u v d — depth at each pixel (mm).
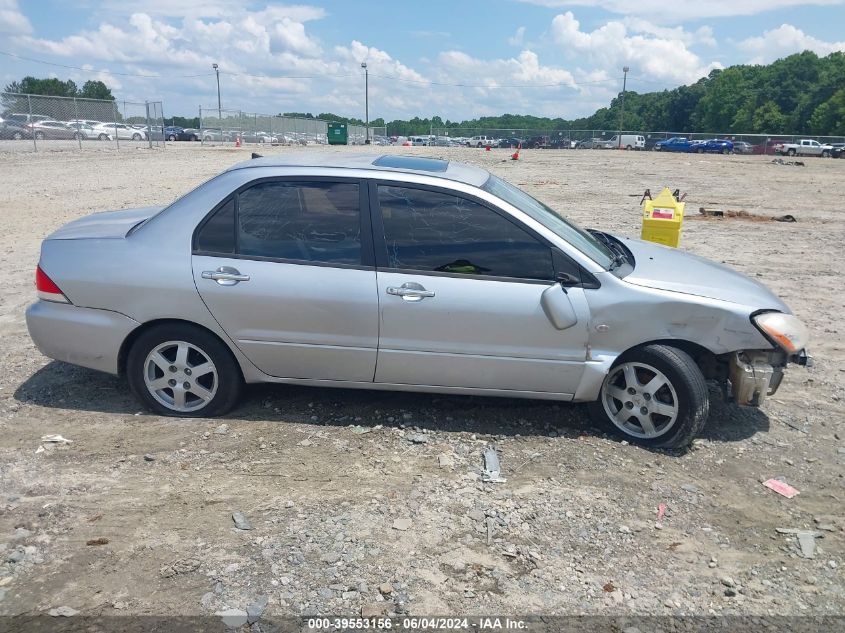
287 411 5035
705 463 4508
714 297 4543
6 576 3264
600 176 27781
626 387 4668
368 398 5270
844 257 11133
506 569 3422
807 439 4867
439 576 3348
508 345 4582
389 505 3922
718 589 3342
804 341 4566
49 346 4914
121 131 42281
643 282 4594
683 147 67188
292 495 4000
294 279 4586
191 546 3514
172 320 4754
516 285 4539
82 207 14211
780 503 4086
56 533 3594
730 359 4637
